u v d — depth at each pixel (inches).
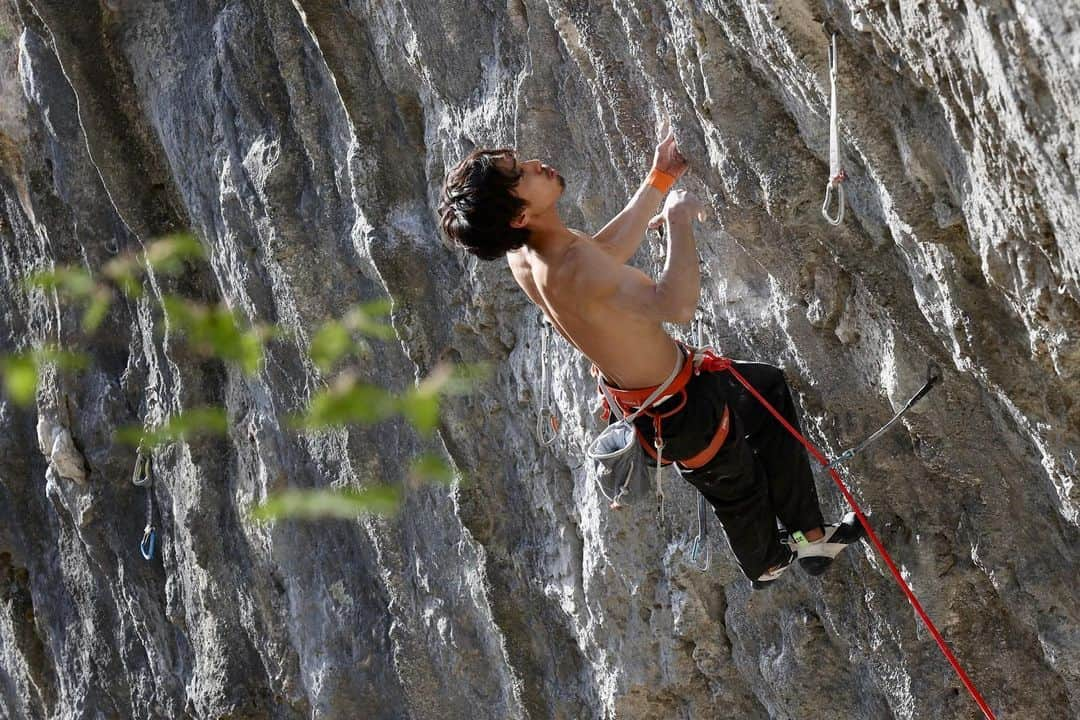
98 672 762.8
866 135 260.1
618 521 422.9
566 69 389.1
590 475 429.1
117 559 713.6
